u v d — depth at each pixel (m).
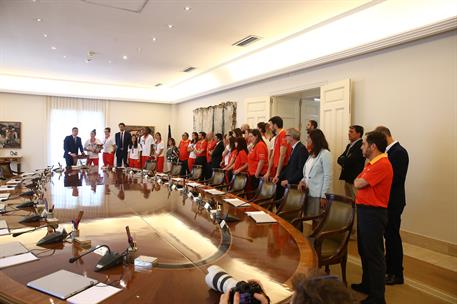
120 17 4.84
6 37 5.82
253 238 2.13
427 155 4.05
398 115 4.38
